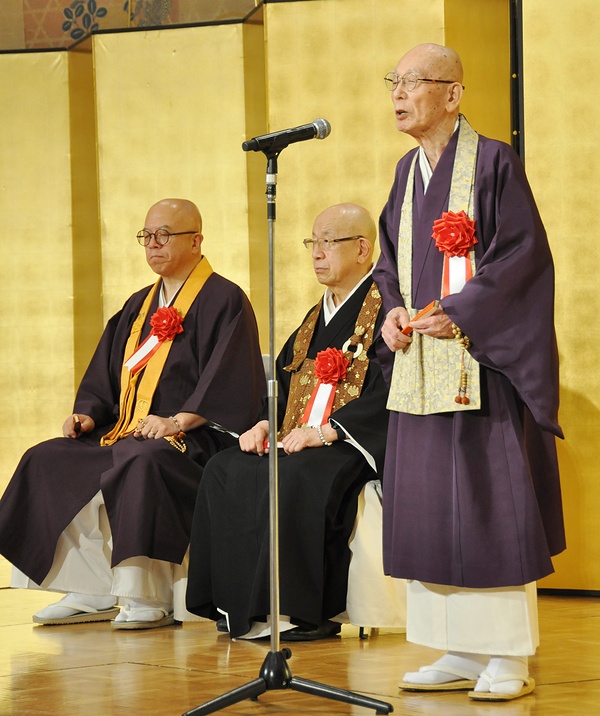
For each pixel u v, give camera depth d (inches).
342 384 248.1
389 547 190.7
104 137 361.4
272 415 171.9
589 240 274.1
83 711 167.2
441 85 191.2
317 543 232.1
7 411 378.0
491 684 175.8
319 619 231.6
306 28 323.0
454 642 183.0
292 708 169.9
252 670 198.4
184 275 291.4
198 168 358.6
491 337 180.1
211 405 269.7
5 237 380.5
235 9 386.6
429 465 184.5
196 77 359.3
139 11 396.8
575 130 275.1
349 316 253.6
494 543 178.9
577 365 274.7
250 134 357.1
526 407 189.2
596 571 275.7
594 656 204.2
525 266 182.4
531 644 178.9
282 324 326.0
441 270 188.7
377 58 319.0
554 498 194.5
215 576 239.6
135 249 359.6
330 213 255.0
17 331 379.2
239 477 240.1
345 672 197.0
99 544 269.1
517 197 185.3
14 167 381.1
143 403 282.7
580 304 274.5
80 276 380.8
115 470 257.4
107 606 269.7
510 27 289.7
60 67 379.9
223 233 357.7
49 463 267.6
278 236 325.7
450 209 188.9
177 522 256.8
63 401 377.4
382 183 319.3
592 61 274.8
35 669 201.8
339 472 235.0
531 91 278.2
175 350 284.2
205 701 172.4
